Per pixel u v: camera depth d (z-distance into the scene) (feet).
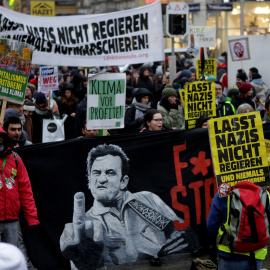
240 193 15.70
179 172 21.34
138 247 20.65
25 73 22.15
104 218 20.02
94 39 29.76
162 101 29.30
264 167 18.67
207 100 23.62
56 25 29.60
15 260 7.67
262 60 55.11
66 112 37.14
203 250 22.88
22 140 21.54
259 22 116.78
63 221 19.39
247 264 16.01
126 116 30.04
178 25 43.93
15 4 96.48
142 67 49.01
